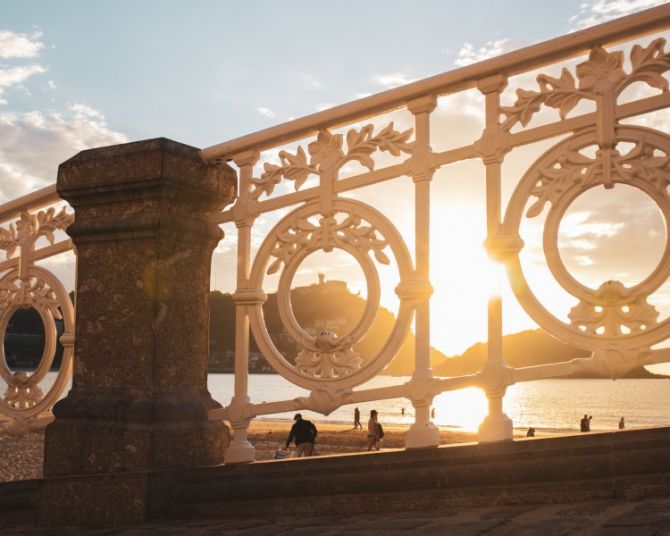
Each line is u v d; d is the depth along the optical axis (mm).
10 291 6949
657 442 3725
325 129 5246
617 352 3961
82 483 5199
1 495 5902
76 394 5504
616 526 3064
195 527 4574
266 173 5438
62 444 5375
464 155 4562
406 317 4699
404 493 4363
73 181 5684
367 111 5023
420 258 4691
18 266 6906
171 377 5332
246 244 5484
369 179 4934
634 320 3953
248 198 5520
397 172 4824
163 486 5043
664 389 156375
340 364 4902
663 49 3975
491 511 3873
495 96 4516
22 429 6547
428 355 4617
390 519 4039
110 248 5527
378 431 20672
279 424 54188
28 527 5344
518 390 156500
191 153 5566
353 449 31766
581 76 4211
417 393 4582
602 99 4105
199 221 5633
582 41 4180
